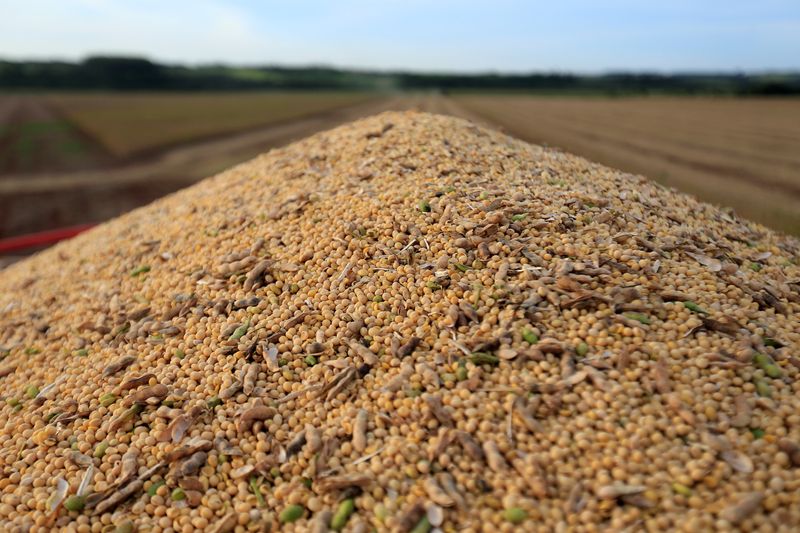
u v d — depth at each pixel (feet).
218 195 1.93
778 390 0.95
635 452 0.86
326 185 1.65
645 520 0.79
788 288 1.24
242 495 0.94
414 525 0.83
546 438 0.91
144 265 1.64
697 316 1.08
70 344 1.44
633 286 1.14
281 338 1.18
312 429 0.99
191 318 1.31
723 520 0.76
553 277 1.16
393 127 2.00
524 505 0.82
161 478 1.00
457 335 1.09
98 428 1.11
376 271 1.27
